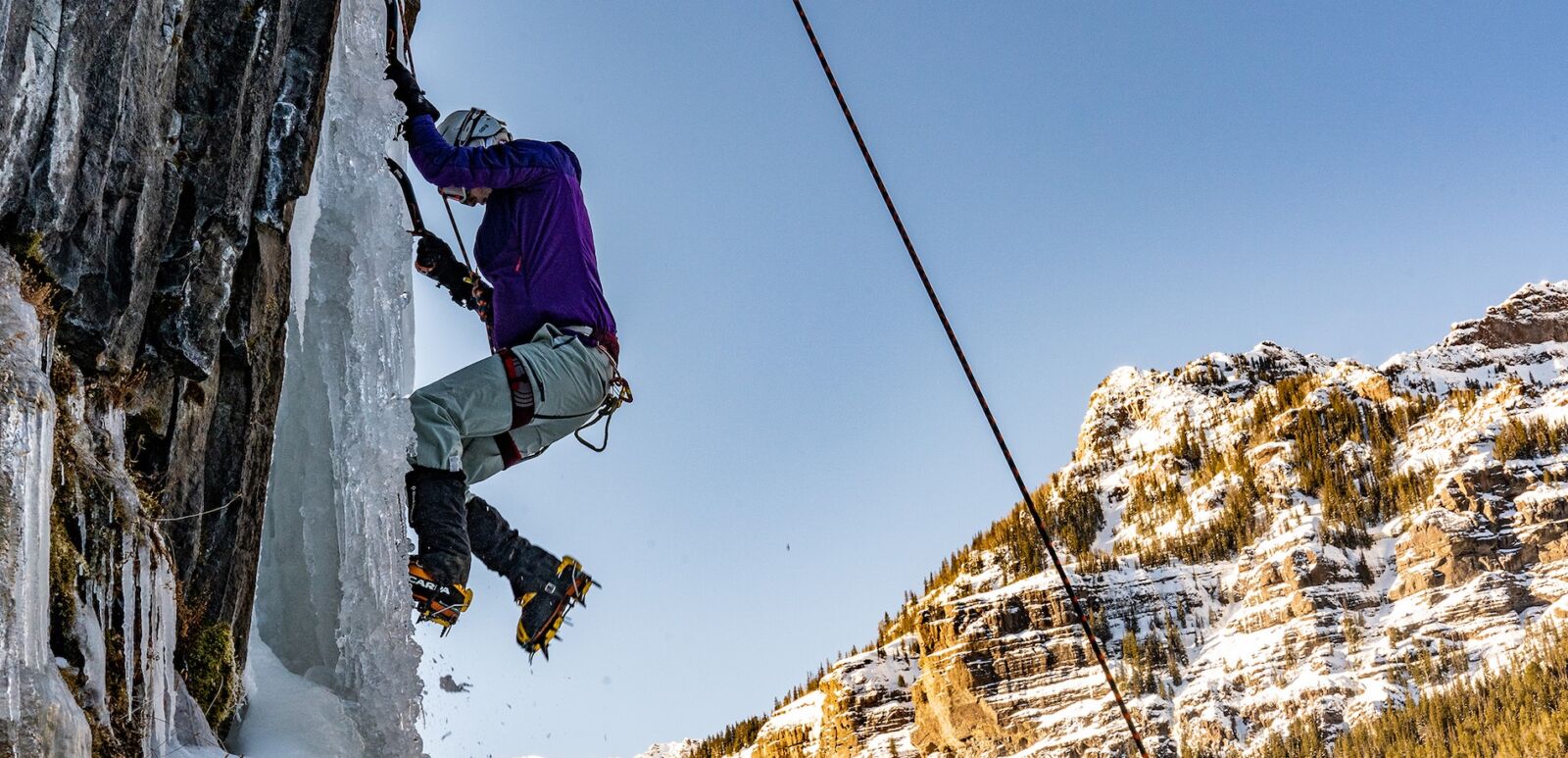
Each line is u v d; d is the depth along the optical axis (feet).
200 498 15.10
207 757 13.61
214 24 14.98
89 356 13.11
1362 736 517.14
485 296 18.71
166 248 14.38
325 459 16.71
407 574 15.93
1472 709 480.23
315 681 16.22
